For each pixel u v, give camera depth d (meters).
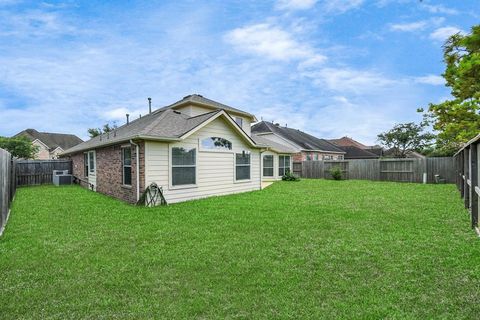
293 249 4.83
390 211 7.99
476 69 10.49
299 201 10.02
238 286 3.52
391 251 4.63
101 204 9.52
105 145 11.56
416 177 18.70
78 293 3.38
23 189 14.03
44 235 5.79
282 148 22.55
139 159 9.65
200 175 11.21
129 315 2.91
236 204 9.41
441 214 7.51
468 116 13.26
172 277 3.80
